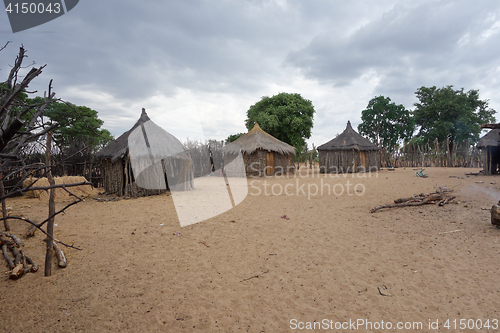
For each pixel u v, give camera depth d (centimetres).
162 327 291
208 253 495
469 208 760
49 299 346
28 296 352
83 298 348
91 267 439
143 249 516
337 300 339
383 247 505
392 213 762
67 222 705
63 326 293
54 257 473
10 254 484
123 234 604
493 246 483
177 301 341
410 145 2816
